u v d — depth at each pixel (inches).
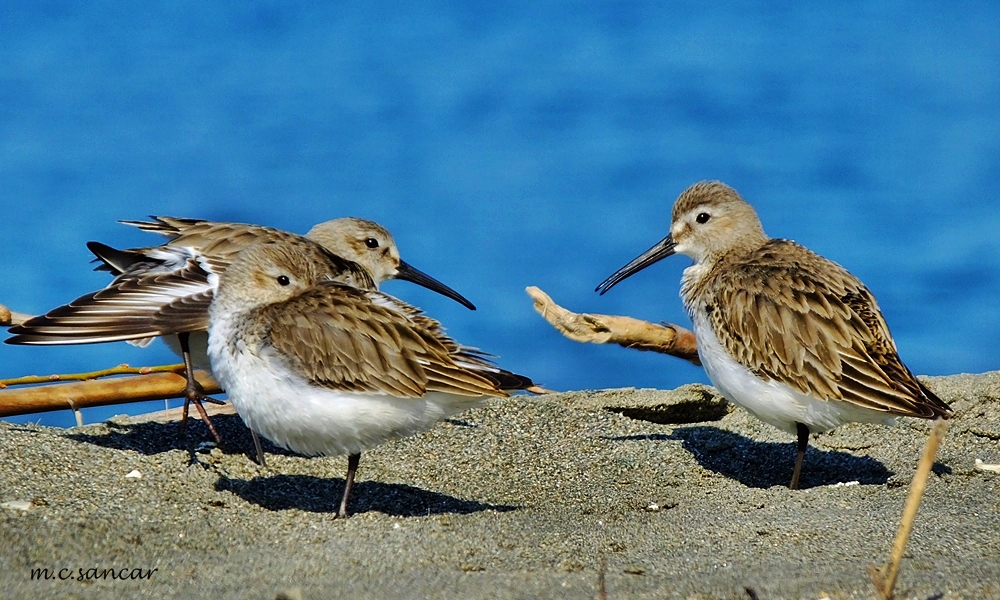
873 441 596.7
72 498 460.8
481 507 498.9
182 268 584.4
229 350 476.7
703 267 626.8
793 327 534.3
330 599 372.8
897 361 532.7
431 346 478.6
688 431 609.9
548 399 657.0
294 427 473.1
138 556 411.8
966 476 531.8
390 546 435.5
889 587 359.3
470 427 598.9
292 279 491.8
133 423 581.9
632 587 385.1
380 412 471.5
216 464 532.4
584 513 488.1
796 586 379.2
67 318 547.8
